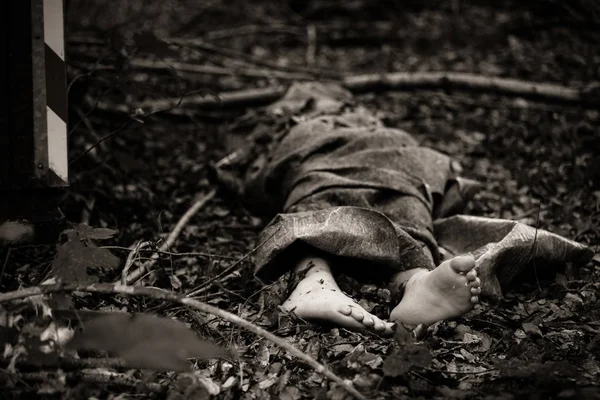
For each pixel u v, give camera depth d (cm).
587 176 265
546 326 171
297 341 164
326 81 377
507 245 182
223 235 245
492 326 175
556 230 229
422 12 570
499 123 345
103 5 598
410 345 145
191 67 402
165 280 185
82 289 146
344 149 230
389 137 237
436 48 502
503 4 559
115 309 172
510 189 272
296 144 239
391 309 179
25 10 180
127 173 284
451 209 229
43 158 183
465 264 158
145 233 241
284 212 215
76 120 308
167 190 288
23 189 183
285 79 410
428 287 164
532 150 307
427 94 393
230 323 173
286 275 185
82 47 454
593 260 206
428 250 195
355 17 569
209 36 486
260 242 190
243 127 310
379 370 150
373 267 190
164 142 339
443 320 167
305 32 527
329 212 183
